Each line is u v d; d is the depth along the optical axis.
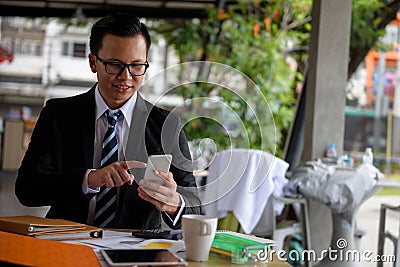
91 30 2.15
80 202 2.22
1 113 13.44
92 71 2.24
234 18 7.71
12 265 1.51
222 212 4.31
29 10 9.12
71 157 2.29
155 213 2.27
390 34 6.02
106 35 2.09
